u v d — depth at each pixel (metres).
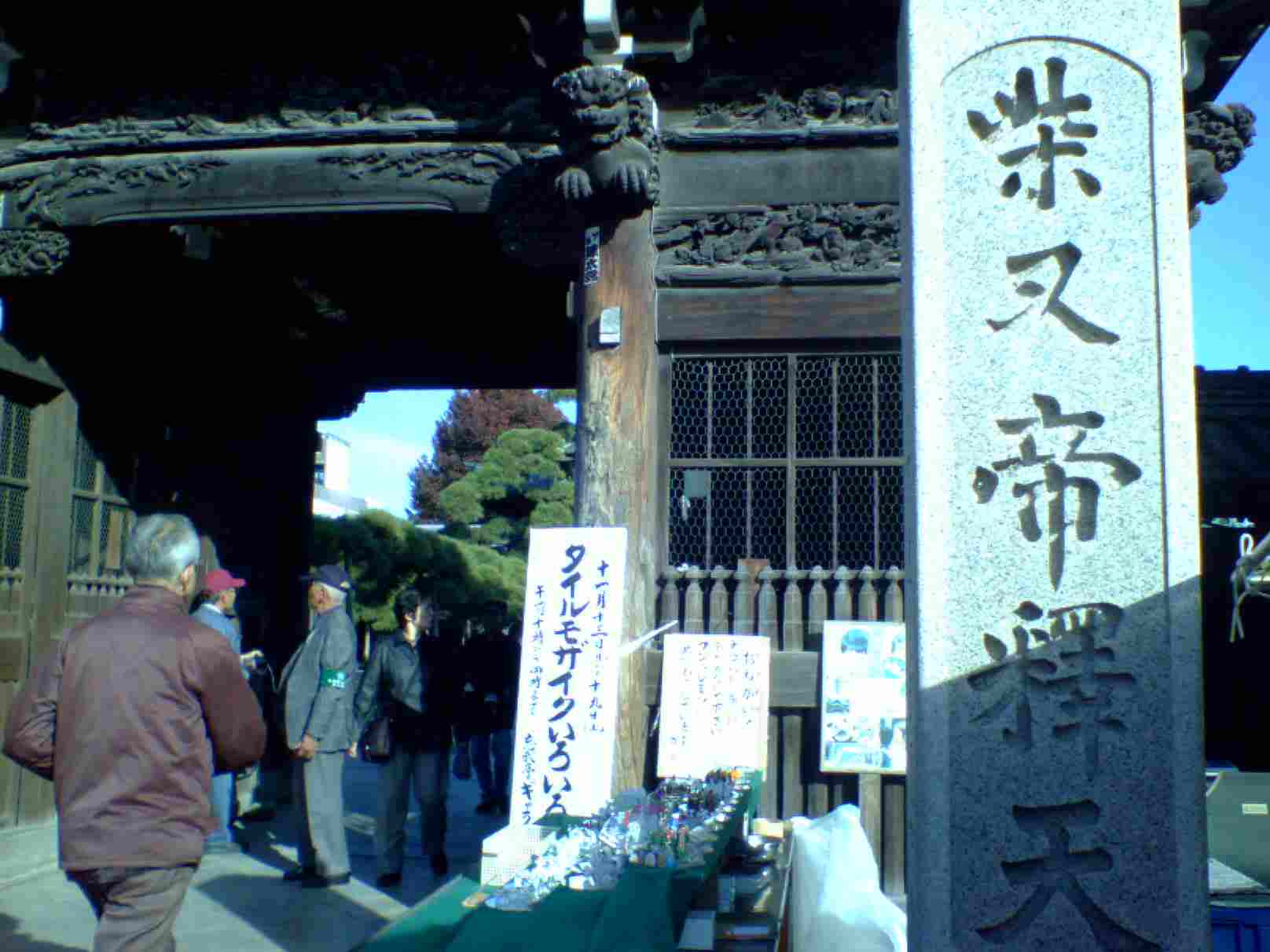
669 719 6.34
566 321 10.37
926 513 3.27
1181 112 3.33
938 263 3.35
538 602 5.15
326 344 10.88
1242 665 10.84
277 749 10.30
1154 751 3.15
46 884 7.04
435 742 7.50
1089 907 3.12
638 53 6.68
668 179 6.84
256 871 7.61
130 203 7.23
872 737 6.32
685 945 3.96
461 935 3.60
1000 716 3.20
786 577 6.56
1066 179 3.35
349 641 7.21
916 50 3.42
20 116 7.51
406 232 8.87
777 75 6.88
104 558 8.62
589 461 6.38
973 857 3.16
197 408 9.62
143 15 7.15
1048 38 3.39
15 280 7.45
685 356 6.81
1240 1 6.32
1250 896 4.20
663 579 6.62
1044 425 3.28
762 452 6.78
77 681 3.60
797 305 6.68
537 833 5.11
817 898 4.81
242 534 10.12
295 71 7.15
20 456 7.85
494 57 6.99
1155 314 3.28
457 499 29.86
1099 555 3.22
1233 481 10.49
